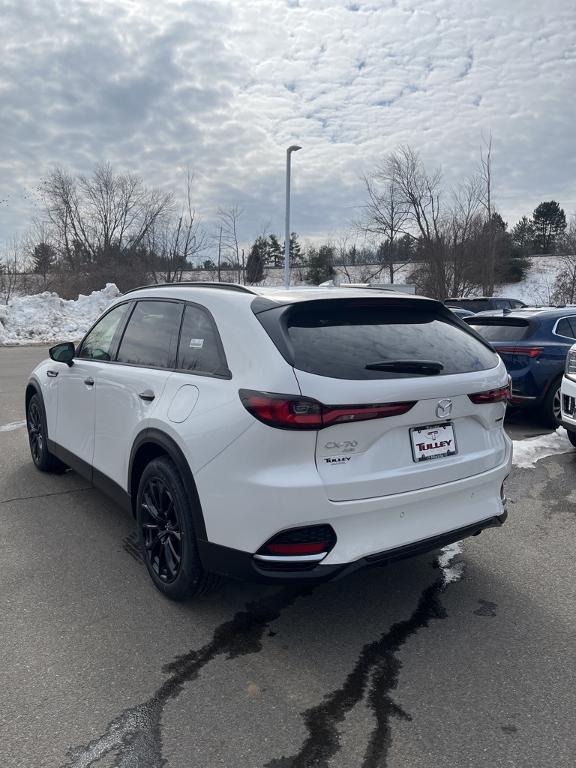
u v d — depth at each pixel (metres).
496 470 3.50
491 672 2.94
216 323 3.43
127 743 2.46
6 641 3.17
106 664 2.98
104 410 4.32
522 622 3.39
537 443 7.12
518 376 7.87
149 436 3.57
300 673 2.92
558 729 2.54
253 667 2.97
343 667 2.97
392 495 3.02
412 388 3.04
